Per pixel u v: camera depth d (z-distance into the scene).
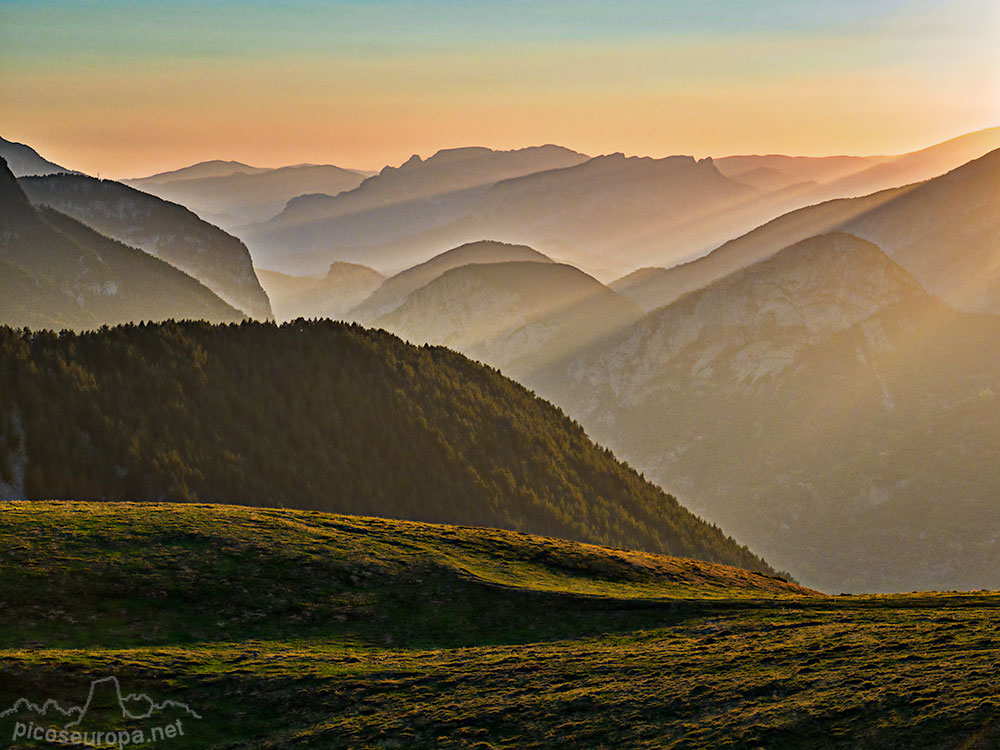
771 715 41.97
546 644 59.00
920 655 46.69
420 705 48.00
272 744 45.06
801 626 57.72
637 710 45.03
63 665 49.69
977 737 36.12
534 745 43.06
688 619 62.53
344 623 60.97
